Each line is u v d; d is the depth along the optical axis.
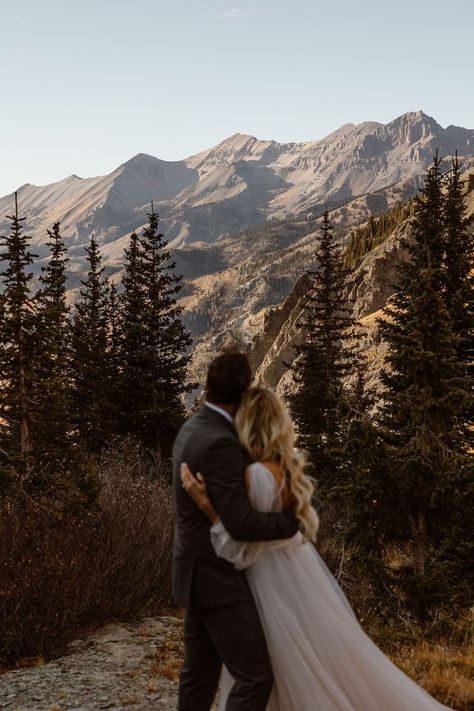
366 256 105.75
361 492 9.42
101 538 8.89
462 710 5.09
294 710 3.39
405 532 9.75
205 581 3.35
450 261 14.56
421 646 7.23
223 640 3.37
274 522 3.29
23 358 14.16
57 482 10.98
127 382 27.94
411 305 10.36
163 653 6.68
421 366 9.89
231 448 3.29
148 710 5.14
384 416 11.62
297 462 3.46
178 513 3.43
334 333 34.72
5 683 5.82
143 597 8.74
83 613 7.72
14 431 14.30
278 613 3.40
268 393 3.50
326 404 25.27
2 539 7.75
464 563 10.22
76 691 5.57
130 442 20.91
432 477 9.30
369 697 3.50
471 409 12.75
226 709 3.37
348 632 3.54
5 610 6.91
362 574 10.00
